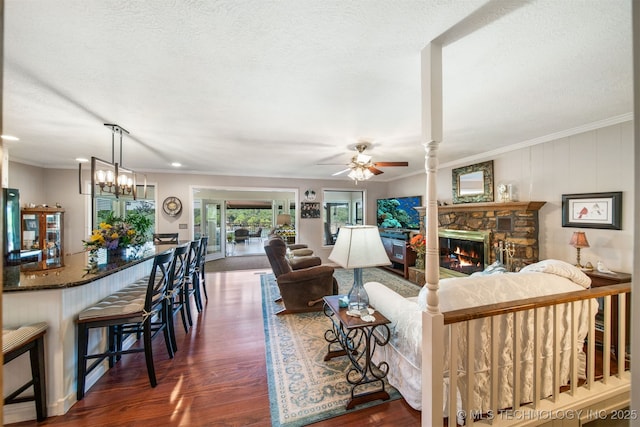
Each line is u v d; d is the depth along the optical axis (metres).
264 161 4.66
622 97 2.19
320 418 1.78
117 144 3.44
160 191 5.61
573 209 2.98
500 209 3.65
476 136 3.24
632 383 0.78
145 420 1.76
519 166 3.56
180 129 2.88
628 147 2.58
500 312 1.56
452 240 4.64
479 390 1.73
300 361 2.41
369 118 2.59
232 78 1.85
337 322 2.74
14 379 1.79
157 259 2.11
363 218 7.07
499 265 2.56
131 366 2.35
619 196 2.62
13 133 2.99
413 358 1.83
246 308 3.75
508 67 1.75
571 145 3.01
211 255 7.53
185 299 3.20
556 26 1.38
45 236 4.43
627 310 2.34
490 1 1.22
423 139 1.54
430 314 1.44
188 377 2.20
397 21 1.34
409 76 1.84
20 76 1.79
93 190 2.52
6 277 1.98
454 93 2.11
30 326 1.73
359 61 1.67
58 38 1.42
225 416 1.79
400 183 6.53
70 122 2.64
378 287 2.50
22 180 4.47
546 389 1.84
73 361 1.94
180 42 1.48
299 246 6.15
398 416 1.79
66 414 1.80
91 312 1.98
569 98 2.20
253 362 2.41
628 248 2.56
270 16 1.30
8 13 1.24
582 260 2.90
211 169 5.53
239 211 12.45
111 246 2.55
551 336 1.84
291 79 1.87
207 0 1.21
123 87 1.96
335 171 5.75
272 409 1.85
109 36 1.42
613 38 1.47
